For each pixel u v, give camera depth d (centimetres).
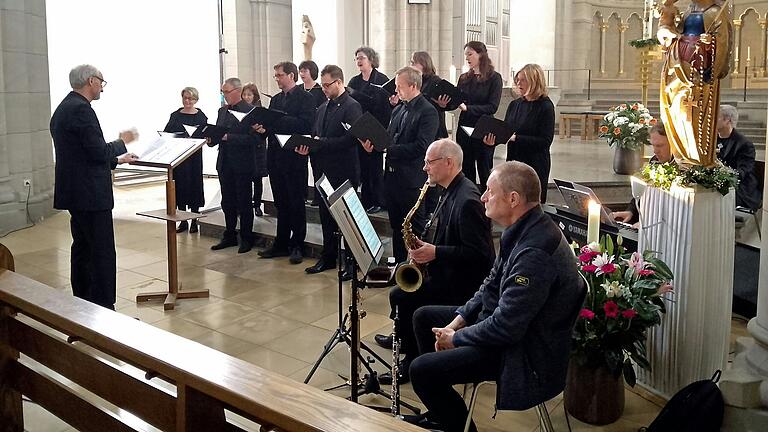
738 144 543
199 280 571
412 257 347
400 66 1035
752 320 315
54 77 1021
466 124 615
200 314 488
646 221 365
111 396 243
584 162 884
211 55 1205
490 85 622
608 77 1655
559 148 1094
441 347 287
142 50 1127
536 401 265
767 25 1448
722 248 341
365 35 1100
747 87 1473
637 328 325
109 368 241
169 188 504
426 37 1034
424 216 532
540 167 535
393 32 1029
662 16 342
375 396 361
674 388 347
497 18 1470
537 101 533
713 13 325
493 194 279
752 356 306
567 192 441
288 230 642
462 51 1243
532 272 260
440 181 355
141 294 516
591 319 323
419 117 513
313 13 1099
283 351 421
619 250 356
